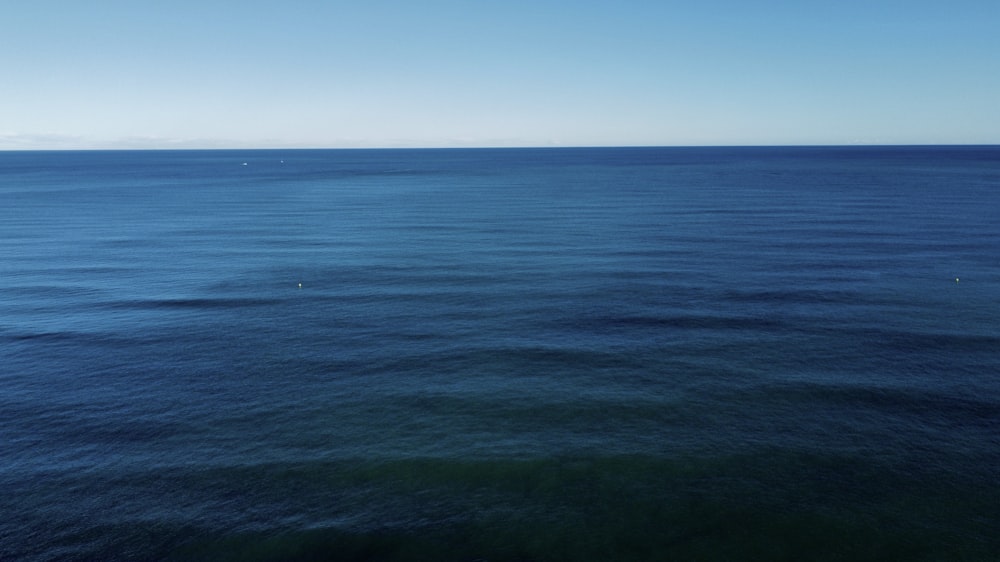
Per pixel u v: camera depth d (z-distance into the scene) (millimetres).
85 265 47906
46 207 89938
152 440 20609
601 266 46344
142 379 25516
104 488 17922
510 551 15219
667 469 18578
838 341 29250
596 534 15750
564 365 26734
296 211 85000
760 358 27250
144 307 36062
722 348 28547
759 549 15164
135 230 66562
